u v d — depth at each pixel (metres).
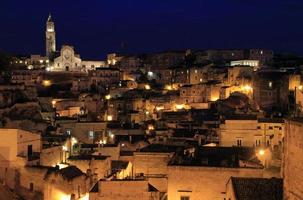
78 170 73.19
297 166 35.75
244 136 90.56
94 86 193.88
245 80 153.25
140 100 152.00
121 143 95.94
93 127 111.00
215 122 112.62
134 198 58.41
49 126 110.50
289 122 38.00
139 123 124.19
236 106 134.38
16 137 77.88
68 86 194.25
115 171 73.88
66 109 145.50
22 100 133.75
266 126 92.00
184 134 101.56
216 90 153.88
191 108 143.12
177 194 56.38
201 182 55.97
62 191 69.75
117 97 162.12
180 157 62.25
